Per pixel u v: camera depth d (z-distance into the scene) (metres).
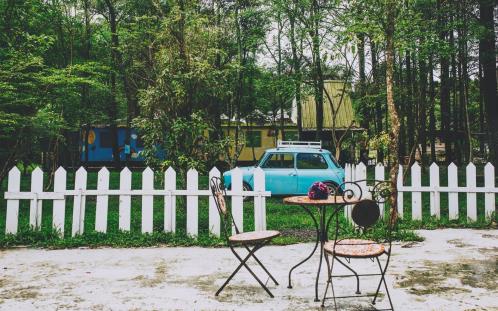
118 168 20.12
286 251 6.43
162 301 4.15
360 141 17.11
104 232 7.33
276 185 12.02
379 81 15.39
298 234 7.57
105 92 15.97
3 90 8.71
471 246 6.61
